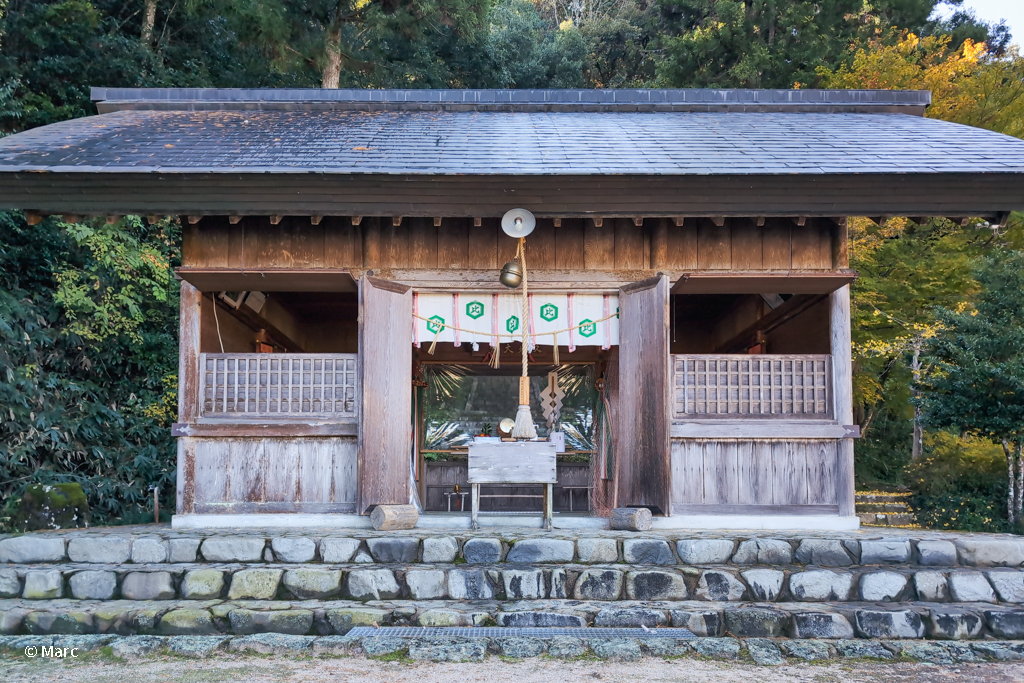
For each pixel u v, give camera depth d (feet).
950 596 19.02
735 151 23.66
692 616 17.66
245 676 14.67
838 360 24.81
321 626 17.54
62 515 25.07
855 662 16.07
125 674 14.88
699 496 24.16
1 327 34.53
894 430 51.83
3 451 33.53
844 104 30.45
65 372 39.19
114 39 48.55
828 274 24.35
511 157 22.86
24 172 21.17
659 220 25.32
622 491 24.21
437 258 25.34
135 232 44.24
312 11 53.83
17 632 17.51
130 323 39.70
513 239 25.44
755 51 67.67
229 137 25.09
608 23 104.32
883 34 68.39
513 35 89.20
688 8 85.25
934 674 15.34
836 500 24.38
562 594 19.06
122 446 38.99
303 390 24.62
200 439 24.34
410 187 22.18
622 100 30.58
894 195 22.47
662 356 23.35
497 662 15.61
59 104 47.44
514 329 25.46
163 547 20.12
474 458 23.00
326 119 28.43
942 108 50.78
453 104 30.40
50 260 40.09
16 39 45.29
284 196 22.50
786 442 24.53
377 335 23.97
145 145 23.66
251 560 20.15
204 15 54.90
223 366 24.73
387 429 23.99
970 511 36.86
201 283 25.08
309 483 24.17
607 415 32.30
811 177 21.65
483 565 19.79
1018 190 22.21
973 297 42.80
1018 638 17.57
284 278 24.86
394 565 19.72
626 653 15.88
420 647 16.03
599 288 25.21
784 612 17.74
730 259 25.30
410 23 53.26
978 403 33.86
